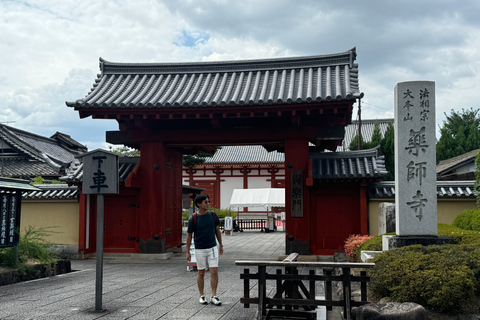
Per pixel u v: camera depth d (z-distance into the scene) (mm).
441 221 13656
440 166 30031
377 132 27656
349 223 13211
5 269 9312
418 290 5676
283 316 5887
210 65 14859
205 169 42875
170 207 14797
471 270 5945
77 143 42594
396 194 8766
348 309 5461
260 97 12500
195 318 5871
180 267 12023
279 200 27047
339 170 13188
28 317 5938
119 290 8148
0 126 32219
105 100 13305
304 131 13078
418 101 8625
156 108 12555
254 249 16891
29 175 30359
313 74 13875
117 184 6551
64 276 10383
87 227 14648
